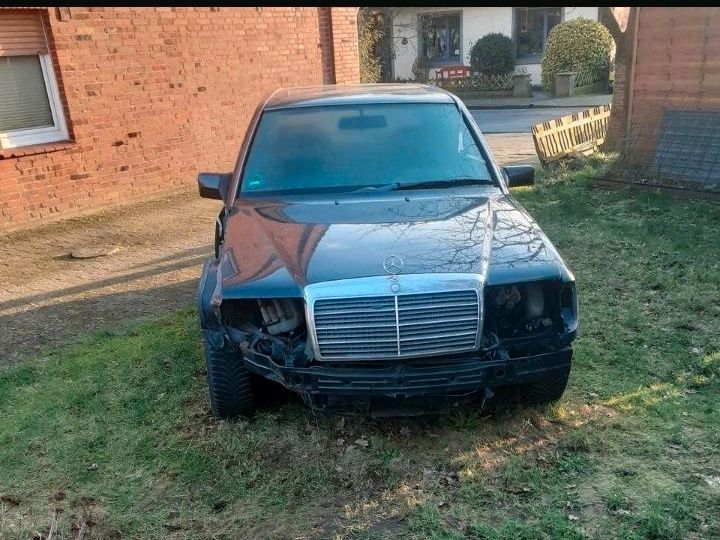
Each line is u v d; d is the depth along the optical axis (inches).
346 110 191.2
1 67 332.8
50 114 358.9
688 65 378.3
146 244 319.6
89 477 140.4
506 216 157.9
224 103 442.0
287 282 134.1
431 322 130.2
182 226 349.4
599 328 198.4
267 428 153.8
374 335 130.0
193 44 415.2
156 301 244.5
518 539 117.7
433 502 128.4
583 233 293.4
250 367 138.6
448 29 1162.6
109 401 169.8
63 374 187.5
